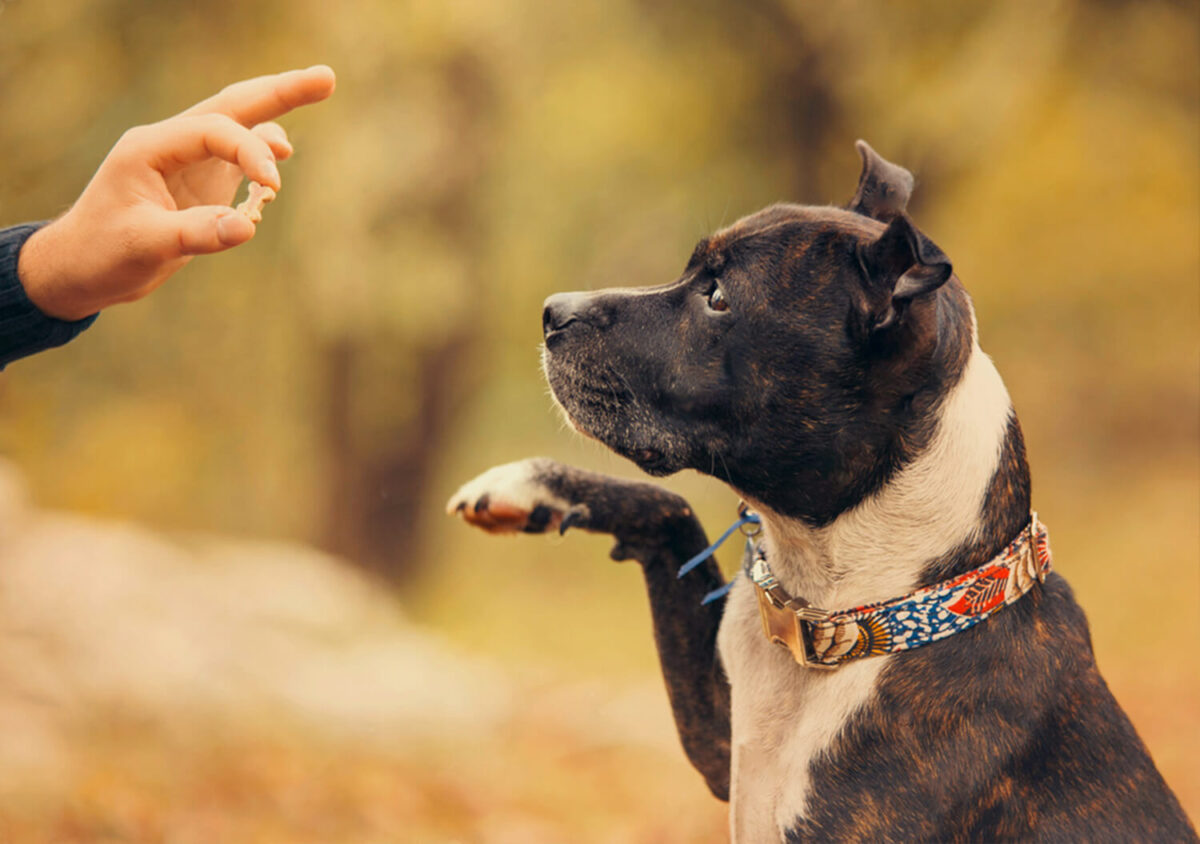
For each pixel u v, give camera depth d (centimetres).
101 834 522
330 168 1039
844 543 265
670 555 304
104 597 697
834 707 257
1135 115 1095
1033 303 1532
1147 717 819
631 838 613
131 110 1013
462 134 1143
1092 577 1203
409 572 1452
